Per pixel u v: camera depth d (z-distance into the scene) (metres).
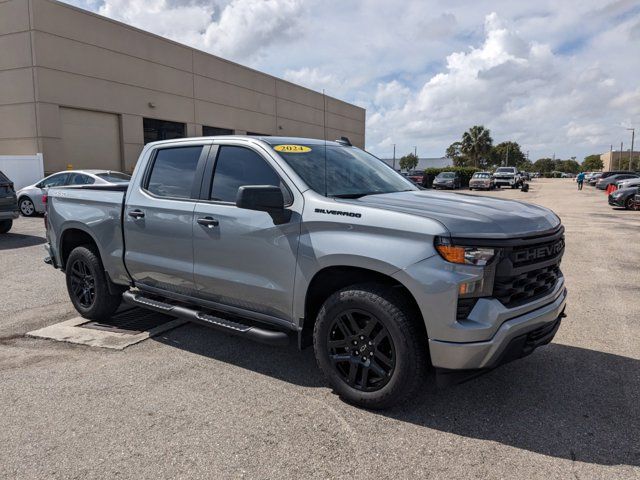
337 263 3.40
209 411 3.48
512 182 43.25
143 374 4.10
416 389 3.27
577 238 11.97
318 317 3.60
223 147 4.27
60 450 3.02
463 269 3.01
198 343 4.80
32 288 6.99
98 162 23.25
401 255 3.14
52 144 20.75
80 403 3.60
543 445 3.05
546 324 3.46
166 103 26.67
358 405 3.50
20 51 20.17
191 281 4.34
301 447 3.03
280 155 3.94
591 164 144.75
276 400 3.64
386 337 3.29
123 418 3.39
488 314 3.04
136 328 5.25
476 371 3.15
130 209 4.77
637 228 13.98
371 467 2.83
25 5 19.83
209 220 4.09
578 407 3.52
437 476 2.75
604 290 6.87
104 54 22.95
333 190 3.82
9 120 20.80
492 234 3.08
